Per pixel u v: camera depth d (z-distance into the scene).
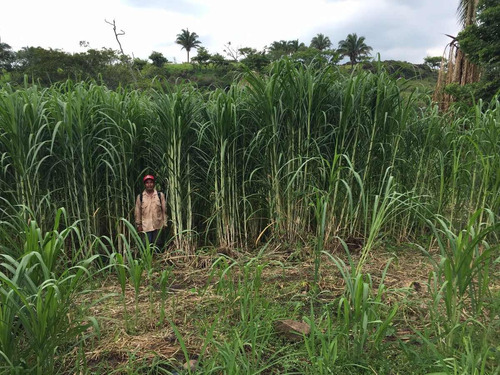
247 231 5.66
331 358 2.40
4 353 2.11
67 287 2.67
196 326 3.18
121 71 28.80
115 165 4.69
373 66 4.95
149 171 5.57
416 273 4.23
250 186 5.47
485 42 11.16
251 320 2.66
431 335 2.78
